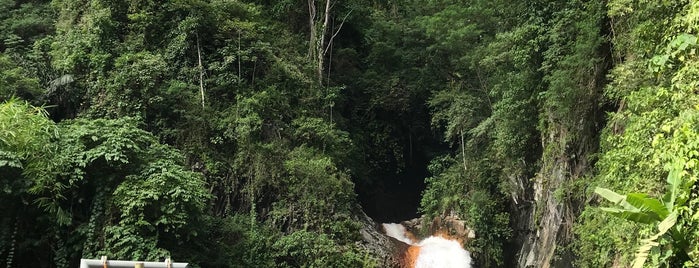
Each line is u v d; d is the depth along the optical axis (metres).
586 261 13.45
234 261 15.92
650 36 11.28
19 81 18.34
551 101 15.77
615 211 8.33
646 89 10.85
